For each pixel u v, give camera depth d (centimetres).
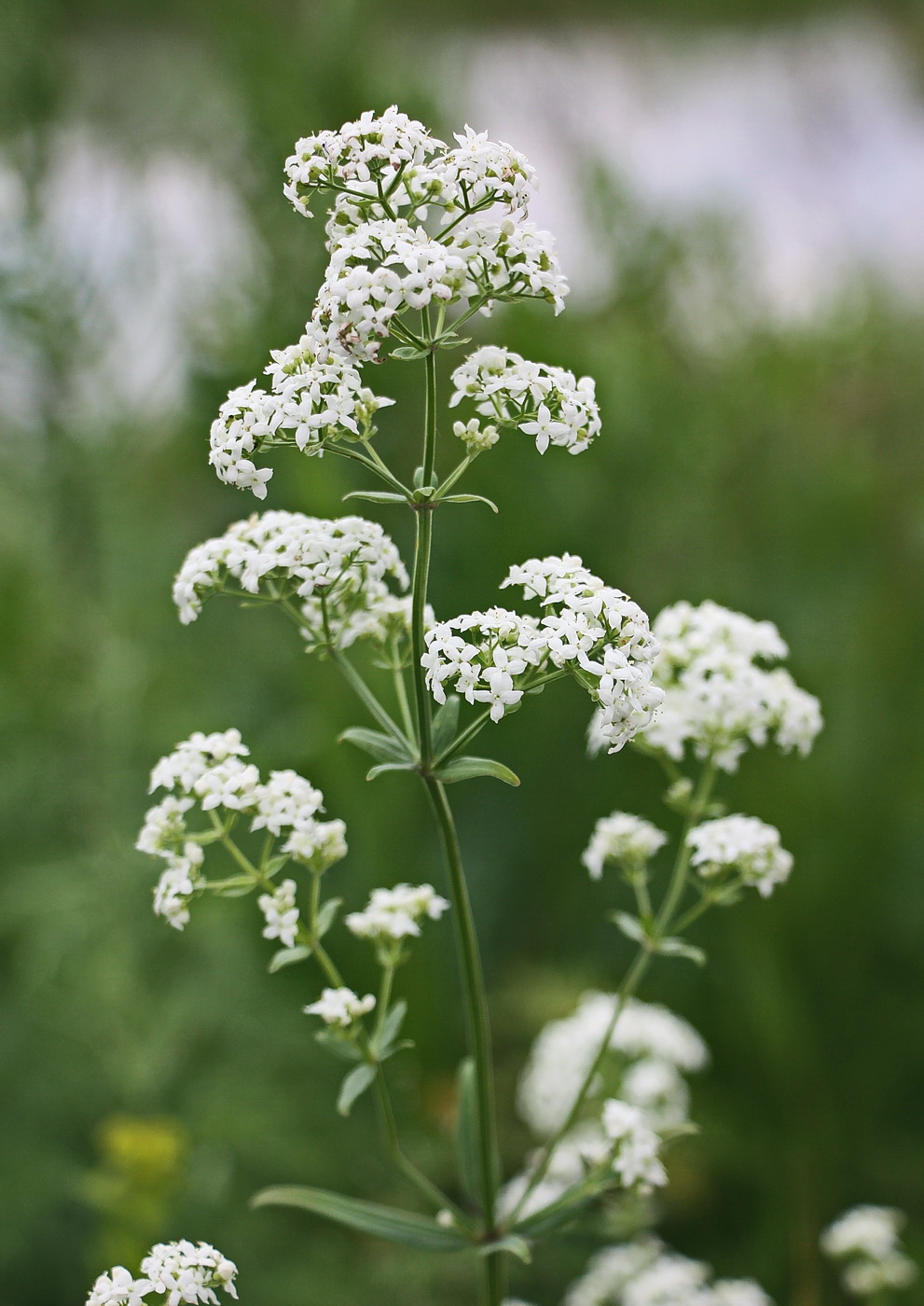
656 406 70
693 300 80
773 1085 54
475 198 34
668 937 39
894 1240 45
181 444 67
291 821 36
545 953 62
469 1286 51
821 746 61
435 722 36
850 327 81
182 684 63
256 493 34
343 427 35
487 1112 37
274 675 66
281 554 36
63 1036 53
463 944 36
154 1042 51
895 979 57
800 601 68
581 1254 51
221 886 37
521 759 62
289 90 64
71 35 82
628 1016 46
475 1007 36
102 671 56
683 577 69
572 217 81
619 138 98
